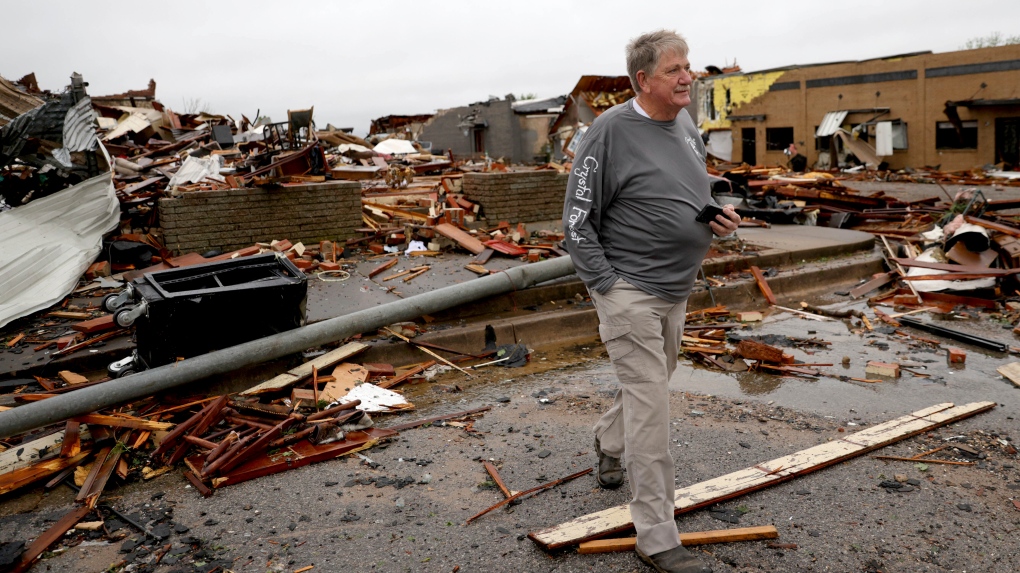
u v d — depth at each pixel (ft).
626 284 10.09
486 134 144.05
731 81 127.95
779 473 12.74
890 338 22.93
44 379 17.37
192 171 37.88
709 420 15.97
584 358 21.30
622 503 11.96
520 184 34.50
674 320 10.62
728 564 10.18
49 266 21.98
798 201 51.24
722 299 27.40
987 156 98.99
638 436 9.93
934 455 13.87
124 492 12.72
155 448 14.32
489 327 21.97
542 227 35.42
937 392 17.90
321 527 11.40
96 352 18.37
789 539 10.80
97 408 14.47
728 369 20.08
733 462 13.62
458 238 30.09
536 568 10.15
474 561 10.36
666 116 10.11
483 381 19.13
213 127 57.62
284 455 13.78
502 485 12.57
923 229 39.81
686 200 10.00
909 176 94.63
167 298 15.90
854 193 52.29
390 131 155.43
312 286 24.72
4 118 32.83
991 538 10.83
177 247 27.22
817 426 15.60
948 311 25.84
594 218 10.28
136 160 44.98
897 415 16.34
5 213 22.47
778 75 120.78
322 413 15.15
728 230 9.82
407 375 19.04
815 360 20.77
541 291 25.04
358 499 12.34
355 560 10.43
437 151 104.63
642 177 9.98
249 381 17.75
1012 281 27.43
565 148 92.02
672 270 10.11
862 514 11.55
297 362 18.44
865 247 35.32
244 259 18.54
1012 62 94.48
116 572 10.20
